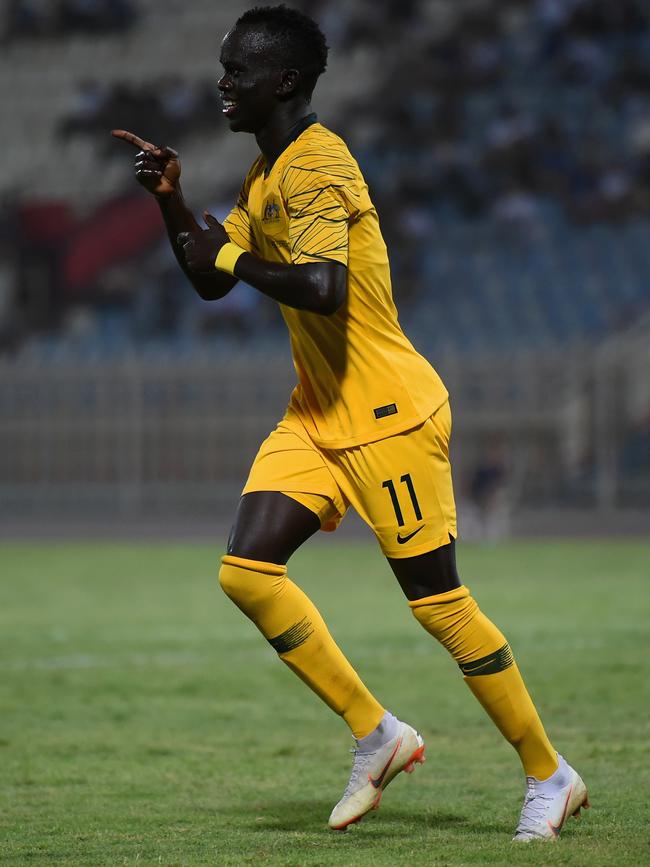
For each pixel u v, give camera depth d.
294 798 16.56
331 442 14.11
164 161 14.59
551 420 83.94
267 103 14.06
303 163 13.53
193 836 14.17
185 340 100.25
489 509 79.44
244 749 20.39
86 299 110.38
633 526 82.31
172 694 26.27
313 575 56.53
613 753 19.23
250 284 13.54
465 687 26.48
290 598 14.13
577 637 34.19
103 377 91.31
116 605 45.03
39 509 92.25
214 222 14.02
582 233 98.00
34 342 104.06
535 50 112.25
